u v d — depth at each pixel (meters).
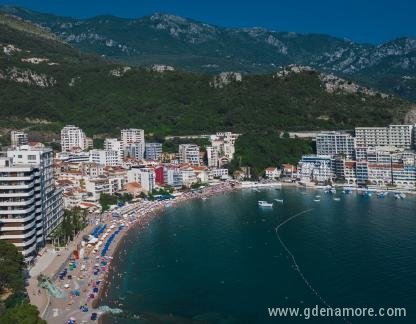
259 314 197.00
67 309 199.12
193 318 194.50
